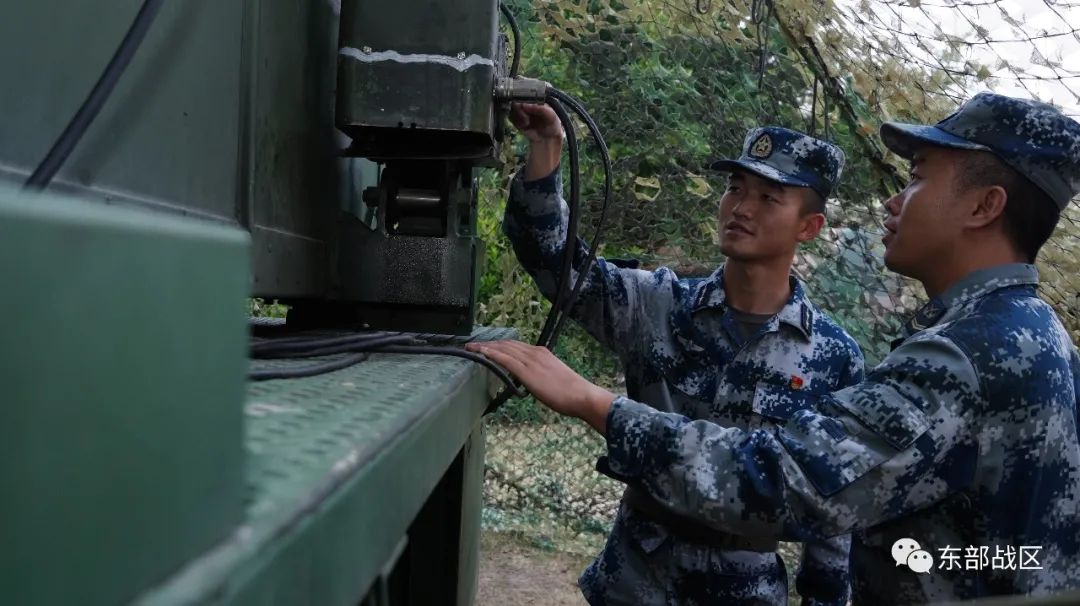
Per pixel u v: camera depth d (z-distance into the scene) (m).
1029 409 1.26
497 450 4.92
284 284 1.53
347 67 1.62
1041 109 1.40
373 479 0.64
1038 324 1.32
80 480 0.30
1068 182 1.40
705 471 1.37
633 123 3.83
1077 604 0.40
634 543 2.04
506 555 4.45
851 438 1.31
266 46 1.45
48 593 0.29
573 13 3.87
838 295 3.33
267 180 1.46
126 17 1.03
